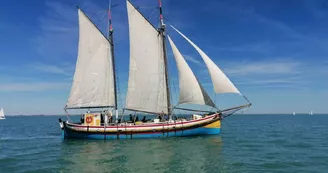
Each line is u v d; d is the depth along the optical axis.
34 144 40.66
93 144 37.06
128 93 43.41
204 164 24.58
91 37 43.94
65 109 43.34
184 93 42.00
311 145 36.41
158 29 43.47
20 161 27.47
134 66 43.50
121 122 42.47
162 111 43.12
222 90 41.09
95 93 44.16
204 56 41.69
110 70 44.78
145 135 40.03
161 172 22.12
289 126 85.12
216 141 38.09
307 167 23.44
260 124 99.38
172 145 34.69
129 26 43.62
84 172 22.64
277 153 29.86
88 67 43.97
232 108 41.81
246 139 42.91
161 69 43.19
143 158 27.33
